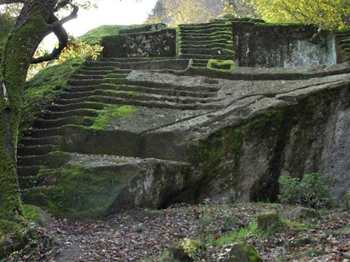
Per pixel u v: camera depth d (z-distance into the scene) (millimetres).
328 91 12711
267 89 13781
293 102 12711
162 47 19656
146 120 13305
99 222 10461
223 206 10648
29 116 14281
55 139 13188
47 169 12078
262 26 19328
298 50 19094
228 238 8031
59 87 15945
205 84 14945
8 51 9977
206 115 13047
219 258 6492
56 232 9484
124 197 10828
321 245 6941
